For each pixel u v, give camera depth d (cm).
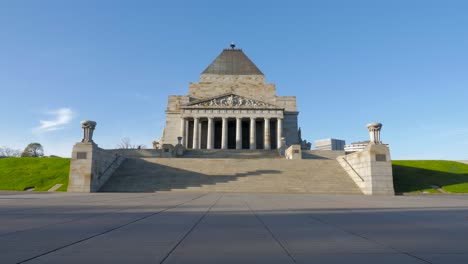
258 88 9244
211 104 8294
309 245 638
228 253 570
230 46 10281
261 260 527
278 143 8081
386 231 800
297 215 1127
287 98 9144
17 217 1038
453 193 3281
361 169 3294
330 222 952
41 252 563
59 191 3180
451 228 849
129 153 5984
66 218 1012
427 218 1058
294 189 3228
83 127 3288
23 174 3966
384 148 3158
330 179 3484
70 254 551
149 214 1128
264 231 790
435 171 4219
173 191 3186
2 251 570
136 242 652
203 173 3669
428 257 545
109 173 3556
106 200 1847
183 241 666
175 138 8694
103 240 669
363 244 649
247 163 4009
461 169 4497
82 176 3141
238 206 1471
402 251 589
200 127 8819
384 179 3089
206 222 937
